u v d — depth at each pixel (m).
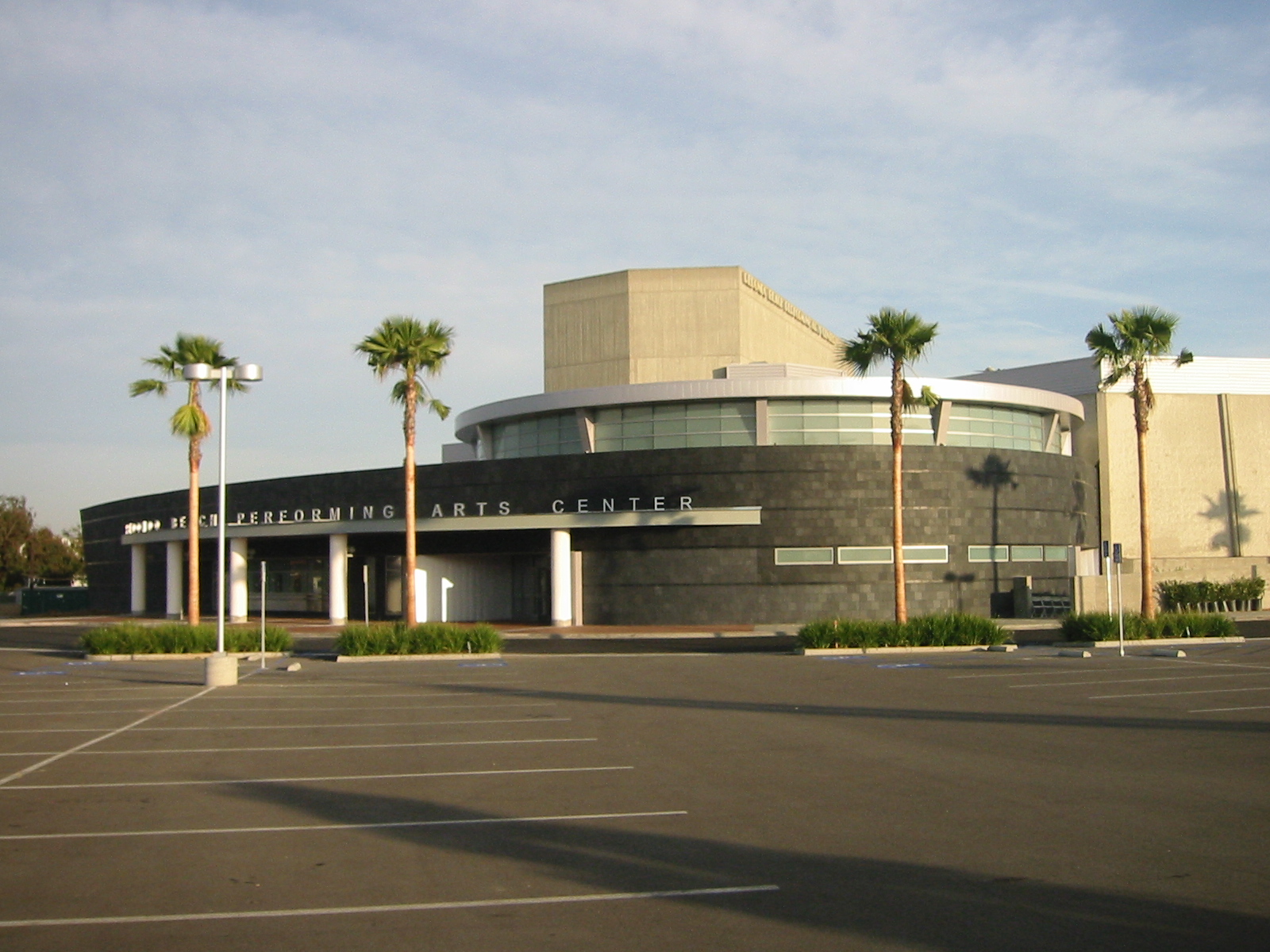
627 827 11.14
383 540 54.78
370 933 7.92
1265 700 21.25
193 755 15.94
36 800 12.74
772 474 46.53
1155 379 62.22
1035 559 50.78
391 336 37.81
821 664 30.77
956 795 12.54
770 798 12.47
